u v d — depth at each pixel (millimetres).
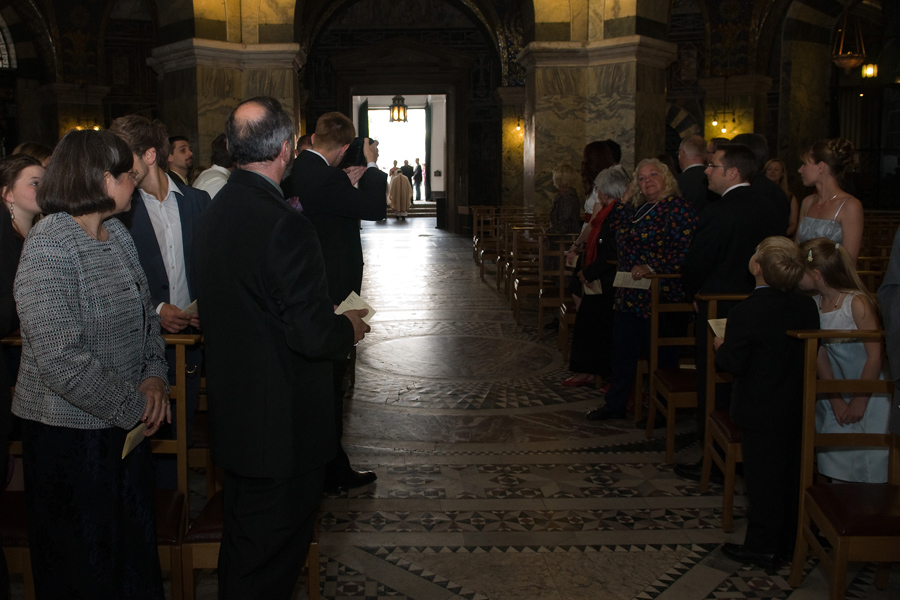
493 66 20906
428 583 3146
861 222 4379
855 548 2605
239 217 2303
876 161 19016
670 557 3365
